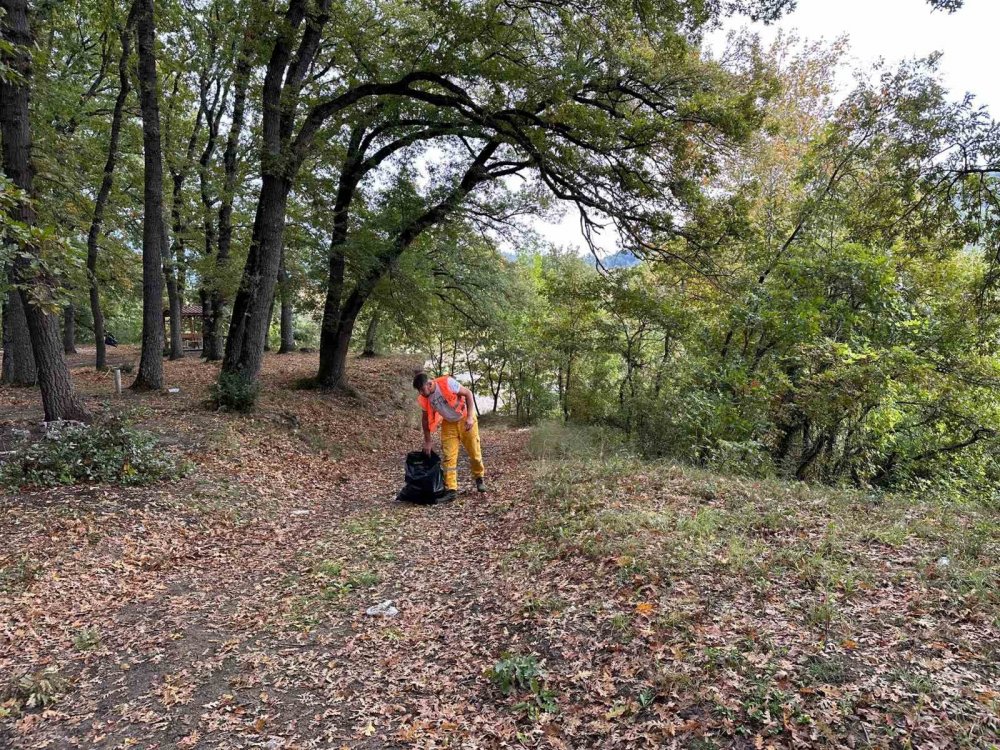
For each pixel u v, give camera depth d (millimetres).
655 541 4852
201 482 7961
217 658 4180
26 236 4914
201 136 21734
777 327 10898
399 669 3865
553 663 3570
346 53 13422
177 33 14406
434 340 29078
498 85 11977
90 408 10898
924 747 2469
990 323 11039
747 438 10281
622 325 14602
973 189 9539
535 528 5863
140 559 5848
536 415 23547
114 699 3730
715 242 11977
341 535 6762
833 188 12086
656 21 10797
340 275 16391
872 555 4406
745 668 3131
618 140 11398
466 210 15789
